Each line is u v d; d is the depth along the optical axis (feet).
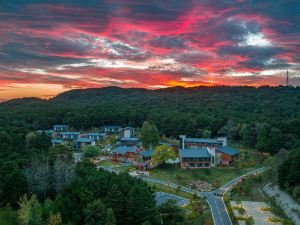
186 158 389.60
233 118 571.69
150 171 372.17
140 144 494.18
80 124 620.08
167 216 226.38
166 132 552.82
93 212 186.19
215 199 292.81
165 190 308.19
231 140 525.34
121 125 625.00
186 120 551.18
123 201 206.08
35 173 224.12
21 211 172.65
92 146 428.15
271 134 463.42
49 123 642.22
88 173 244.42
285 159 338.13
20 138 382.63
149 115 627.05
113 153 435.12
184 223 232.12
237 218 244.83
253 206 278.05
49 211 175.63
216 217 248.11
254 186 336.08
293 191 284.20
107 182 221.05
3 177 213.46
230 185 337.72
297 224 239.91
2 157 282.77
